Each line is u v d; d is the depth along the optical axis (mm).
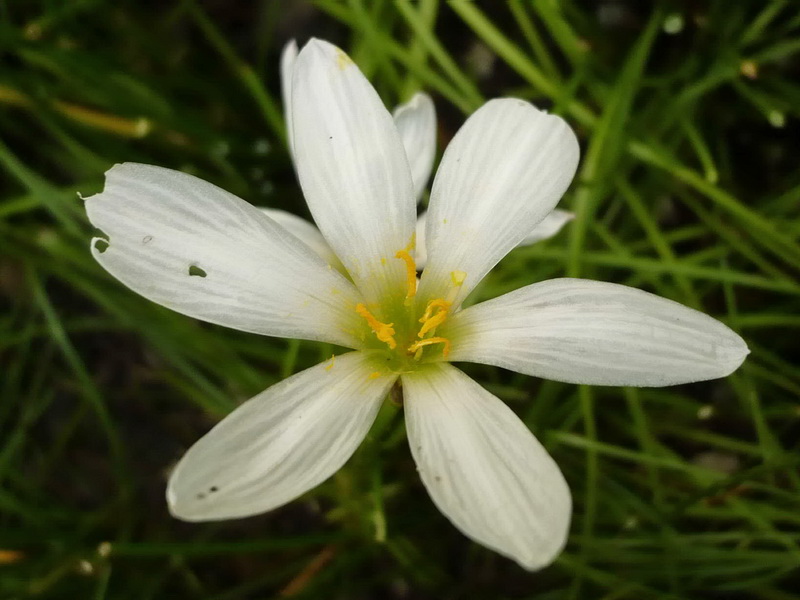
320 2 145
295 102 92
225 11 161
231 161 155
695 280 141
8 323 143
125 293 137
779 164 148
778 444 125
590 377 86
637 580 122
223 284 87
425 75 139
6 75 148
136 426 142
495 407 86
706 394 136
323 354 122
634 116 149
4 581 125
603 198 142
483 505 80
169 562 131
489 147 93
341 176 92
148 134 152
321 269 92
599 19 154
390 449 118
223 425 81
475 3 157
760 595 124
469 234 94
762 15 143
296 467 82
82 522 133
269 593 132
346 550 126
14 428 143
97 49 158
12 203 141
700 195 145
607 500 127
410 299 93
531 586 129
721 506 124
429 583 127
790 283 126
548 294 90
